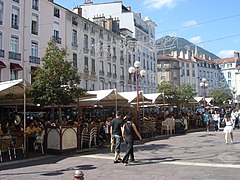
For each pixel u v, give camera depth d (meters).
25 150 13.27
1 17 29.89
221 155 12.23
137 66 21.58
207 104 35.75
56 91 14.86
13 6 31.19
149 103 26.83
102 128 17.11
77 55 40.41
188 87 35.31
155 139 20.31
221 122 29.70
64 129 14.31
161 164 10.63
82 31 41.72
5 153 14.20
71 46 39.34
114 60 48.94
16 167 10.98
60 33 37.56
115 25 51.09
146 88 59.59
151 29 65.94
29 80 32.28
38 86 14.95
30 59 32.56
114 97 20.94
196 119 30.69
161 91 33.03
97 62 44.62
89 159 12.40
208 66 94.31
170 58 76.94
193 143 17.02
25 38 32.28
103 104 23.30
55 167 10.79
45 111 29.08
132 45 54.06
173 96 31.67
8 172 10.04
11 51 30.59
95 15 55.78
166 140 19.36
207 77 93.38
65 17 38.59
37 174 9.59
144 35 61.56
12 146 12.96
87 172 9.66
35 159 12.86
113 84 48.22
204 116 28.89
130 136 10.99
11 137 12.82
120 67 50.62
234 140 18.03
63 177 9.02
